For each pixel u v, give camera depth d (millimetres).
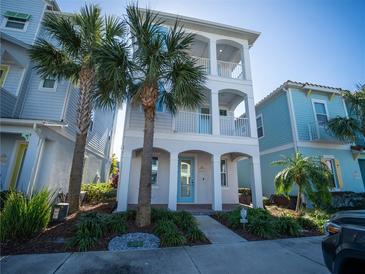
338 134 9789
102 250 3834
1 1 9109
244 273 3123
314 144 10867
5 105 7262
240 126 9914
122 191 7246
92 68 6953
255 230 5148
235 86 9570
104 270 3082
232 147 8844
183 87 5699
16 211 4156
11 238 3992
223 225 6055
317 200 7781
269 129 12906
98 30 7066
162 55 5488
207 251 3992
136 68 5684
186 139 8430
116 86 5723
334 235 2258
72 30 6773
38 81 8586
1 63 8188
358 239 1935
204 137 8641
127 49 5809
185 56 5828
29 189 6547
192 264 3389
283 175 7758
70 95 9047
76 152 6555
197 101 6555
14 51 7992
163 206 8617
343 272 2066
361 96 9672
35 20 9141
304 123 11141
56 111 8414
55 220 5211
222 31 9938
